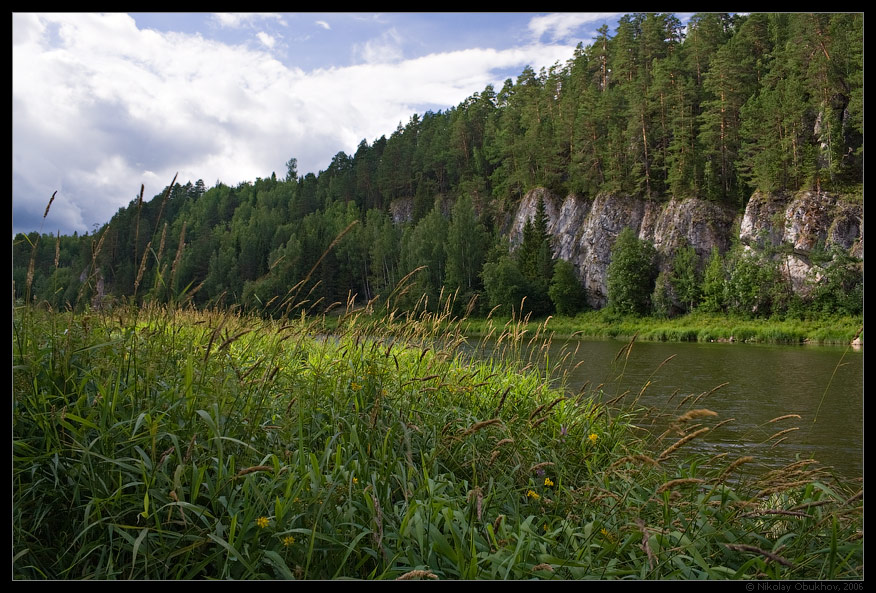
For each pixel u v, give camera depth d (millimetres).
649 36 96062
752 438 8797
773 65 72500
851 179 60781
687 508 3127
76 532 2463
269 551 2346
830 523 2961
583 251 78750
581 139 89125
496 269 70688
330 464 3119
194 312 4215
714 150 71938
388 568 2369
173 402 2885
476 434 3771
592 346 34094
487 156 110250
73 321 3189
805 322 50938
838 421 10570
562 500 3443
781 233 60500
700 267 65938
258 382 3174
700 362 24094
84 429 2662
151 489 2422
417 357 5020
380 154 144000
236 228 124062
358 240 91562
